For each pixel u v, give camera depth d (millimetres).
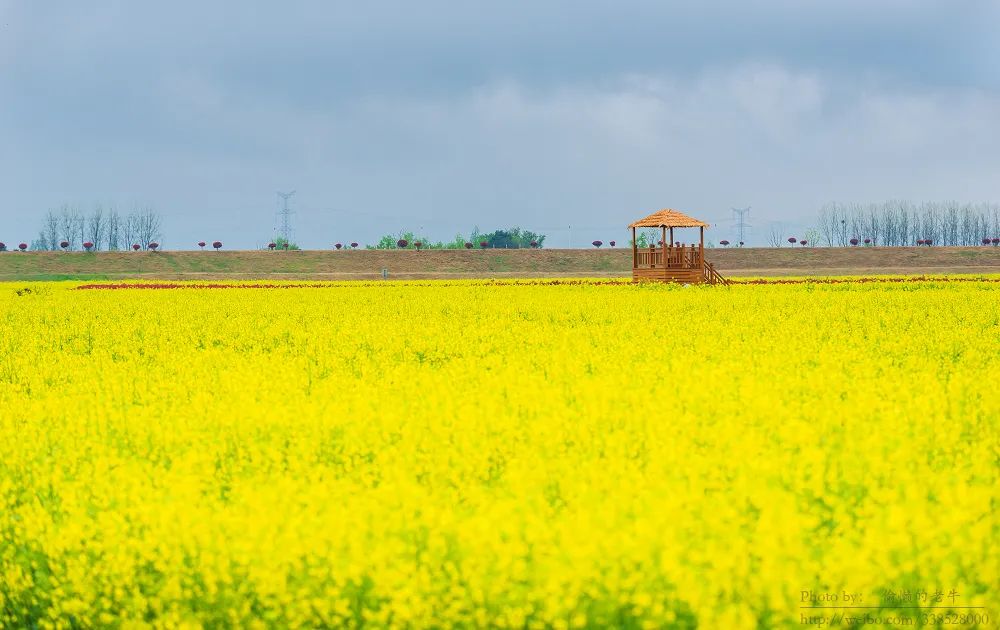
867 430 10117
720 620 6004
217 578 7305
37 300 45656
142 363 20922
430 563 6941
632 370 16156
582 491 7781
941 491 7445
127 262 125375
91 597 7641
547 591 6422
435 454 9938
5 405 14461
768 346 21094
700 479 8227
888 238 183250
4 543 8664
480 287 58656
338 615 6996
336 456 10625
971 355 19125
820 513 7629
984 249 130750
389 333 26609
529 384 14680
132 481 9047
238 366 18156
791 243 144500
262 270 122625
